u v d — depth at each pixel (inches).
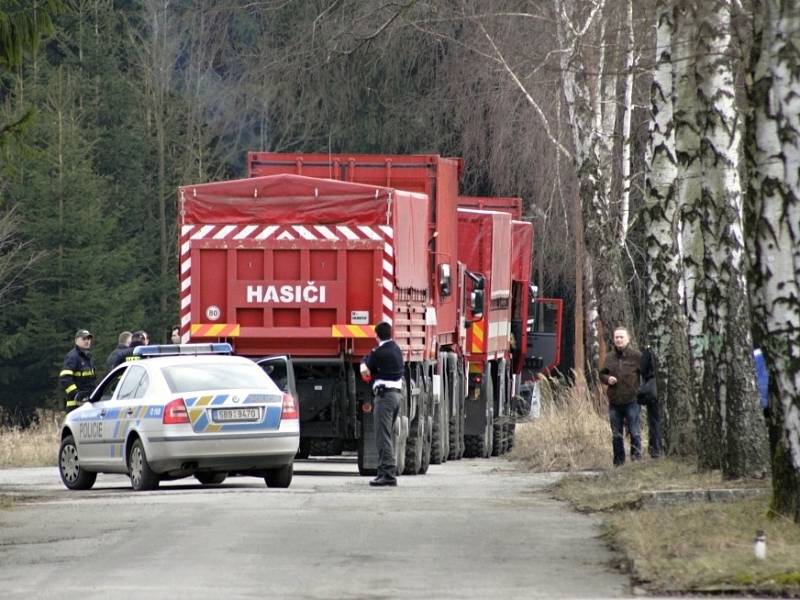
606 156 5162.4
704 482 2714.1
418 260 4025.6
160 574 1828.2
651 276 3454.7
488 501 2755.9
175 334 4628.4
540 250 7126.0
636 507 2484.0
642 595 1662.2
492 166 6963.6
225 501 2746.1
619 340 3654.0
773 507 2070.6
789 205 2017.7
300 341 3705.7
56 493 3245.6
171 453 3184.1
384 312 3688.5
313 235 3693.4
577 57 4537.4
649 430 3732.8
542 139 6422.2
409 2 4375.0
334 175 4313.5
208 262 3705.7
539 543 2097.7
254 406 3235.7
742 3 3159.5
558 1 4790.8
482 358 5152.6
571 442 4291.3
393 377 3351.4
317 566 1883.6
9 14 3339.1
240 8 5487.2
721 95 2716.5
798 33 2000.5
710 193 2711.6
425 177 4313.5
